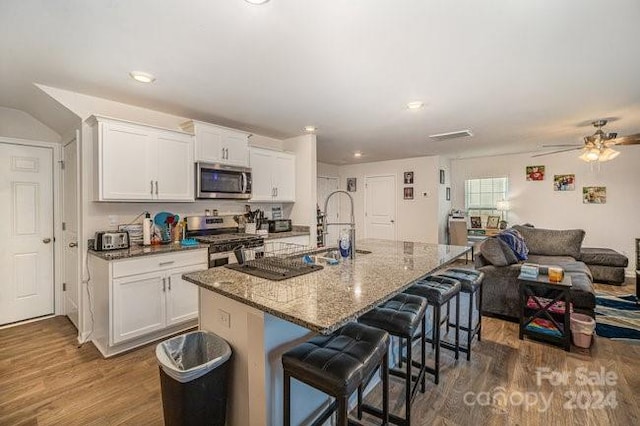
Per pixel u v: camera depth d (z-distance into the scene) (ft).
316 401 5.67
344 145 17.35
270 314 4.48
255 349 4.83
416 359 8.25
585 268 12.50
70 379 7.36
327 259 7.63
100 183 8.72
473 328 9.93
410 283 5.79
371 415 6.07
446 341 9.29
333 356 4.25
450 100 9.75
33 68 7.30
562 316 9.32
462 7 5.14
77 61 6.97
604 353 8.59
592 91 9.03
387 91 8.96
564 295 8.80
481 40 6.20
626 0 4.95
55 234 11.30
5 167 10.33
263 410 4.76
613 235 17.99
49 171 11.12
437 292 7.09
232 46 6.36
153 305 9.05
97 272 8.96
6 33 5.80
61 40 6.06
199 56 6.78
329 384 3.95
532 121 12.22
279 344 4.97
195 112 10.84
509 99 9.67
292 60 7.01
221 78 7.97
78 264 9.61
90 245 9.40
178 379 4.68
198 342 5.80
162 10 5.13
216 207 12.75
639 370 7.73
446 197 22.45
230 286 5.39
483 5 5.09
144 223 9.93
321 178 24.58
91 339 9.39
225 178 11.75
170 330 9.75
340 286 5.46
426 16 5.38
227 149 11.84
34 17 5.30
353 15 5.33
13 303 10.62
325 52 6.65
